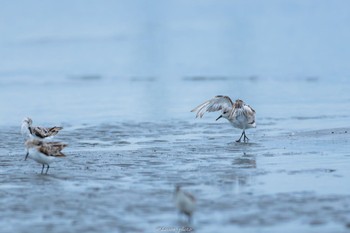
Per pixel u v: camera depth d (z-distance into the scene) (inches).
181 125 1052.5
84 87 1627.7
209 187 630.5
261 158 763.4
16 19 3449.8
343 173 669.3
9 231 515.5
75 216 549.3
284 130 963.3
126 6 3927.2
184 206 517.7
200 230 506.6
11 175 708.0
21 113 1256.8
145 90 1523.1
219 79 1647.4
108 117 1163.9
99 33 2888.8
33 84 1713.8
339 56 1955.0
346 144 828.6
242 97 1352.1
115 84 1656.0
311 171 682.8
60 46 2561.5
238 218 529.7
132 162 762.2
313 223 511.2
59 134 995.3
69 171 721.0
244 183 642.2
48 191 633.0
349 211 537.0
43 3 4001.0
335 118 1059.3
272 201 573.0
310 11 3280.0
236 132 969.5
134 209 564.7
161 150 836.6
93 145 893.8
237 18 3230.8
